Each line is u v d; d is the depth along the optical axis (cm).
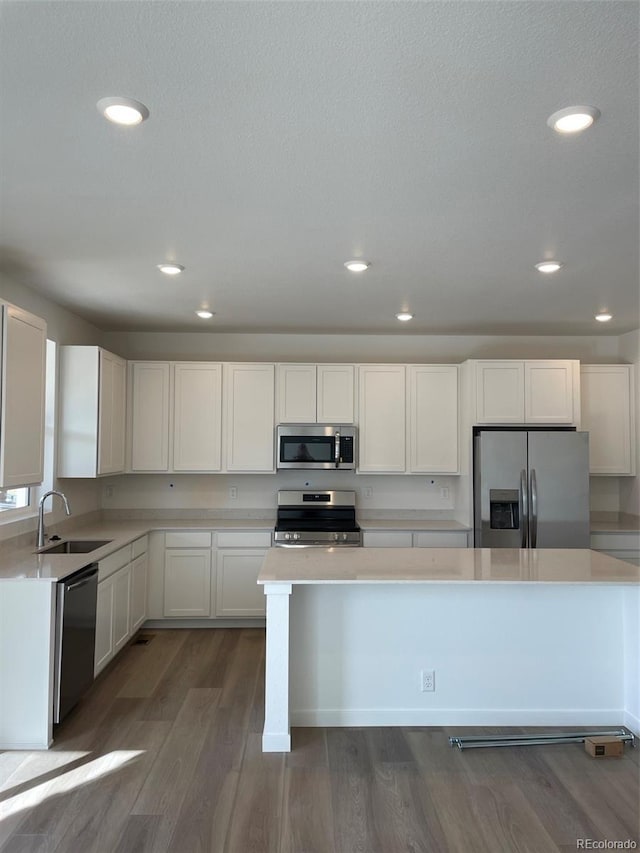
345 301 448
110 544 412
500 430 527
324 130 204
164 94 182
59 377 455
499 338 580
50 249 329
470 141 211
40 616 311
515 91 180
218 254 338
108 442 481
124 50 162
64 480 473
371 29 153
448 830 238
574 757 300
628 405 555
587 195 258
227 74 172
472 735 322
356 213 278
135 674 413
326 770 285
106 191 254
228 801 258
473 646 337
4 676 309
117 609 423
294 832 236
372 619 337
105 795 262
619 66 168
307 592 336
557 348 577
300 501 561
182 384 542
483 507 498
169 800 258
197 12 148
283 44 159
